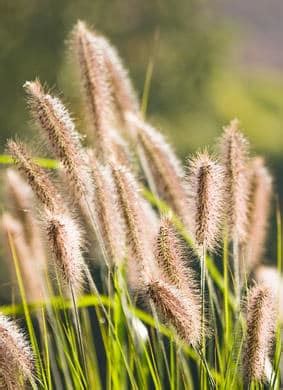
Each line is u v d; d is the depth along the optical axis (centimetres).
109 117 488
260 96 3338
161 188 473
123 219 417
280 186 2205
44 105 414
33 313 475
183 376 426
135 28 2427
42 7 2155
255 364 395
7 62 2078
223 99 2902
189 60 2528
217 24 2612
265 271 418
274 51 3972
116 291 437
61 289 419
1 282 1126
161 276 396
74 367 438
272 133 3120
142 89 2408
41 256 445
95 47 483
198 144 2467
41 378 407
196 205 403
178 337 402
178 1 2484
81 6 2233
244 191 440
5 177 453
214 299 447
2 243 452
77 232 393
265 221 468
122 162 488
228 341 427
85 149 450
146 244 419
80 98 487
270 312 395
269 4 4203
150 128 482
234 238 444
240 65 3691
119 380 441
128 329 428
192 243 428
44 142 417
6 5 2116
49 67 2117
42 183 404
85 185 420
